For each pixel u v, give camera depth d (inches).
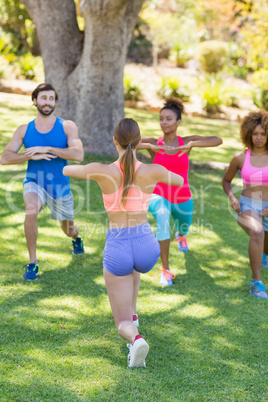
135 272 185.0
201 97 909.8
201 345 186.4
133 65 1157.7
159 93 931.3
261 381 165.6
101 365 167.5
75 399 148.4
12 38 1032.8
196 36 1211.2
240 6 858.1
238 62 1192.2
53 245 277.6
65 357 170.7
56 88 474.6
